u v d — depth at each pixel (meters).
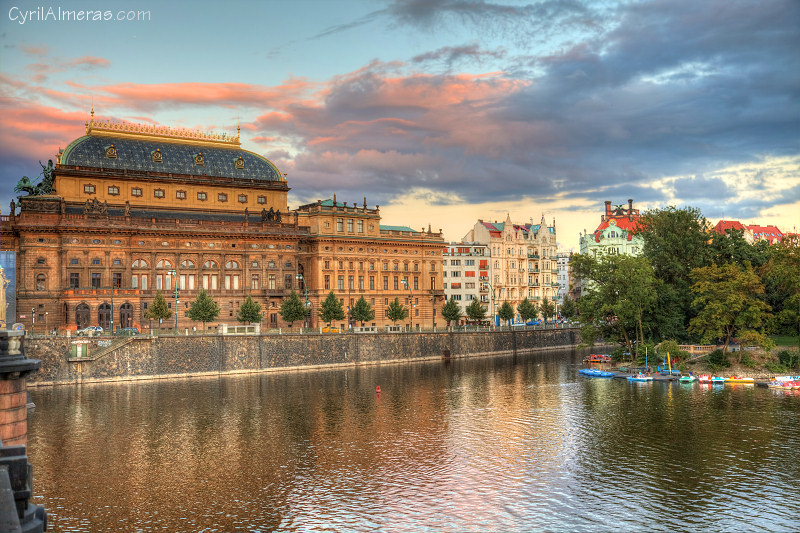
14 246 142.88
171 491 63.66
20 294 138.62
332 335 152.00
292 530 54.50
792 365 128.25
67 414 95.62
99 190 156.25
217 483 66.00
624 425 88.31
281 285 170.62
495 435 83.81
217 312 147.88
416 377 135.12
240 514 57.91
